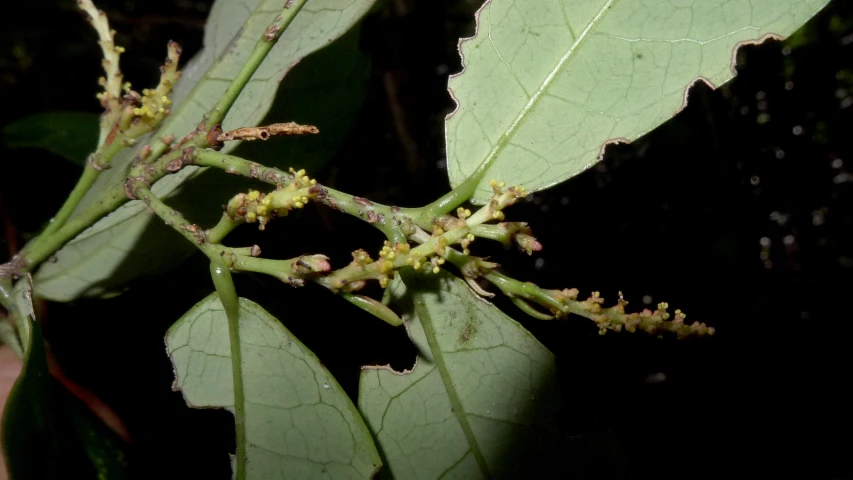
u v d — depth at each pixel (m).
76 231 0.23
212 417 0.29
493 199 0.21
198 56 0.26
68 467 0.23
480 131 0.22
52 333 0.29
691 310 0.45
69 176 0.33
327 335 0.31
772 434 0.41
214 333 0.21
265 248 0.32
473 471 0.22
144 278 0.25
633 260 0.46
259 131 0.21
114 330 0.29
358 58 0.25
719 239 0.46
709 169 0.47
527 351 0.22
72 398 0.25
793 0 0.21
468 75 0.22
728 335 0.44
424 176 0.44
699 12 0.21
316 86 0.25
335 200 0.21
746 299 0.45
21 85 0.46
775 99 0.49
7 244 0.31
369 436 0.21
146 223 0.25
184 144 0.21
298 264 0.21
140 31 0.50
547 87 0.22
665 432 0.41
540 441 0.22
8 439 0.20
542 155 0.21
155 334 0.29
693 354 0.43
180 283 0.30
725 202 0.47
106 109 0.22
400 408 0.22
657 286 0.45
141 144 0.25
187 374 0.21
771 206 0.48
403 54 0.46
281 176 0.21
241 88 0.21
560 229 0.46
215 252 0.21
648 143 0.48
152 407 0.29
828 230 0.47
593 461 0.22
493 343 0.22
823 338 0.44
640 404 0.41
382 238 0.36
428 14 0.47
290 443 0.21
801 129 0.48
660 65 0.21
